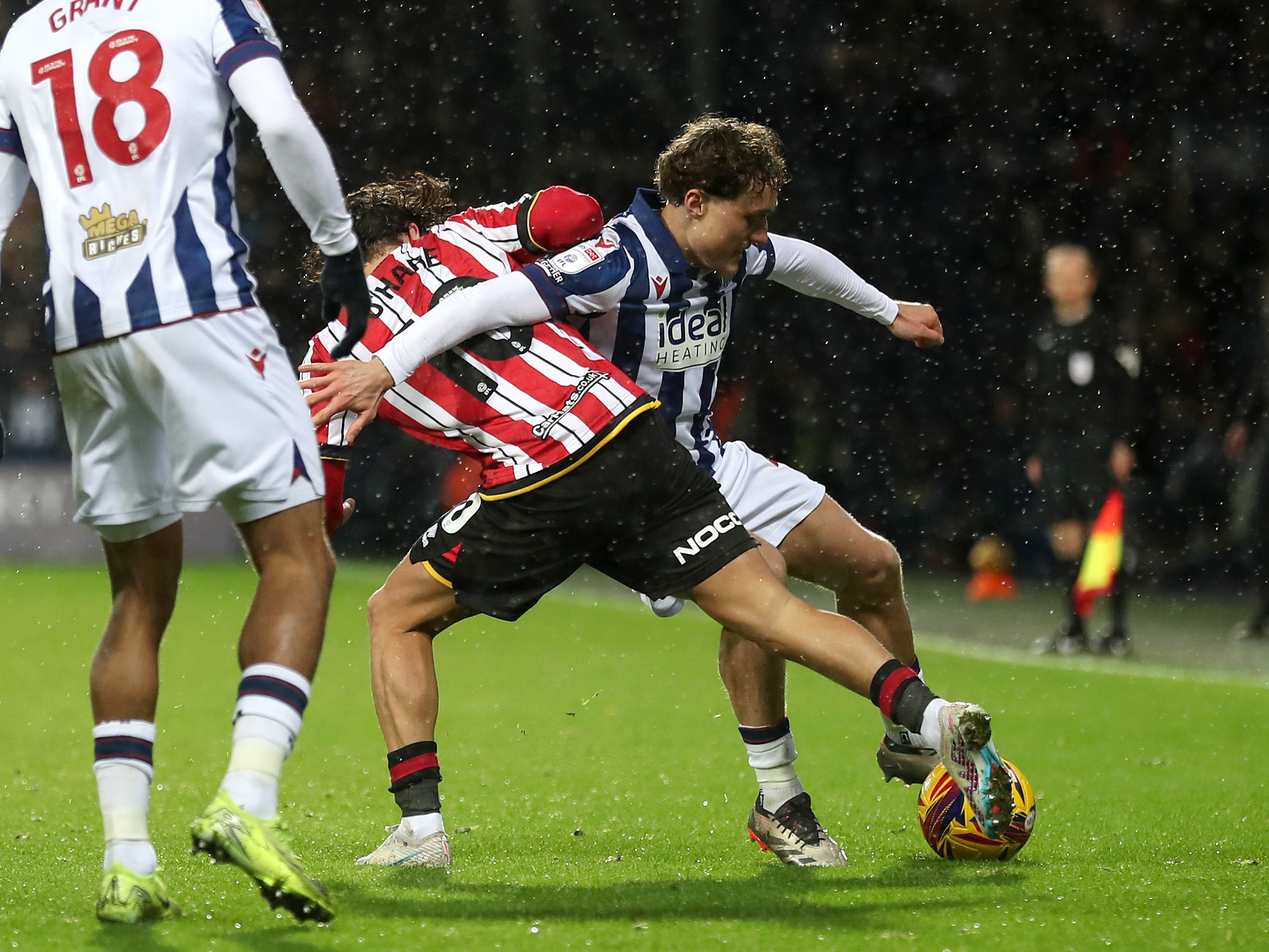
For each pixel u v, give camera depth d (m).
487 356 11.77
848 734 19.88
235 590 36.62
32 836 13.42
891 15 50.75
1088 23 48.28
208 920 9.53
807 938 9.22
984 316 47.72
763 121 52.47
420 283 12.35
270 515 9.37
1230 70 47.03
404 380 11.55
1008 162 48.97
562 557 11.80
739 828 14.09
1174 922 9.70
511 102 55.09
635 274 12.08
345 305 9.84
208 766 17.80
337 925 9.47
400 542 46.56
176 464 9.30
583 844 13.25
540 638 30.09
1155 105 47.56
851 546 13.05
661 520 11.42
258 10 9.56
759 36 52.78
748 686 12.29
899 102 50.66
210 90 9.40
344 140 54.84
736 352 46.38
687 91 54.16
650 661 27.16
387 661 12.22
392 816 14.89
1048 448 28.69
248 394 9.28
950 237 49.25
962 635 31.25
